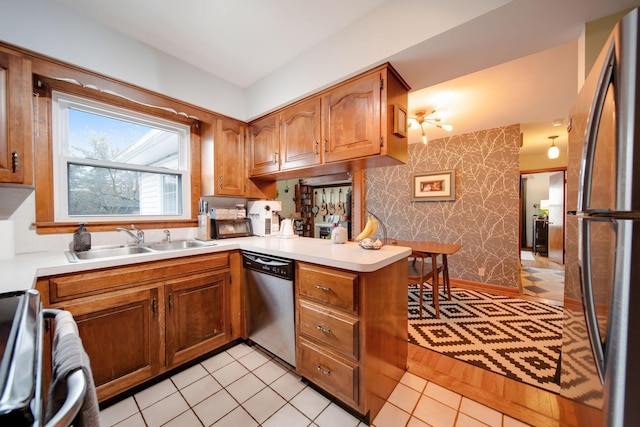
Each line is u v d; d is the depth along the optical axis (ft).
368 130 5.26
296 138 6.70
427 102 8.46
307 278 4.87
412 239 13.28
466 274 11.86
